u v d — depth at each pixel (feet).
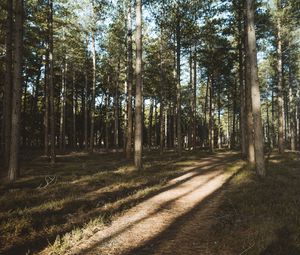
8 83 57.62
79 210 29.09
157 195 36.73
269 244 19.21
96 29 98.22
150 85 127.75
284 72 123.34
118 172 54.03
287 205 28.27
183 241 22.09
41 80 145.28
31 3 69.46
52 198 34.12
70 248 21.01
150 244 21.74
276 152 106.73
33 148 130.82
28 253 19.40
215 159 78.95
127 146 79.41
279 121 96.12
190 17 87.30
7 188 39.75
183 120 209.97
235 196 33.58
